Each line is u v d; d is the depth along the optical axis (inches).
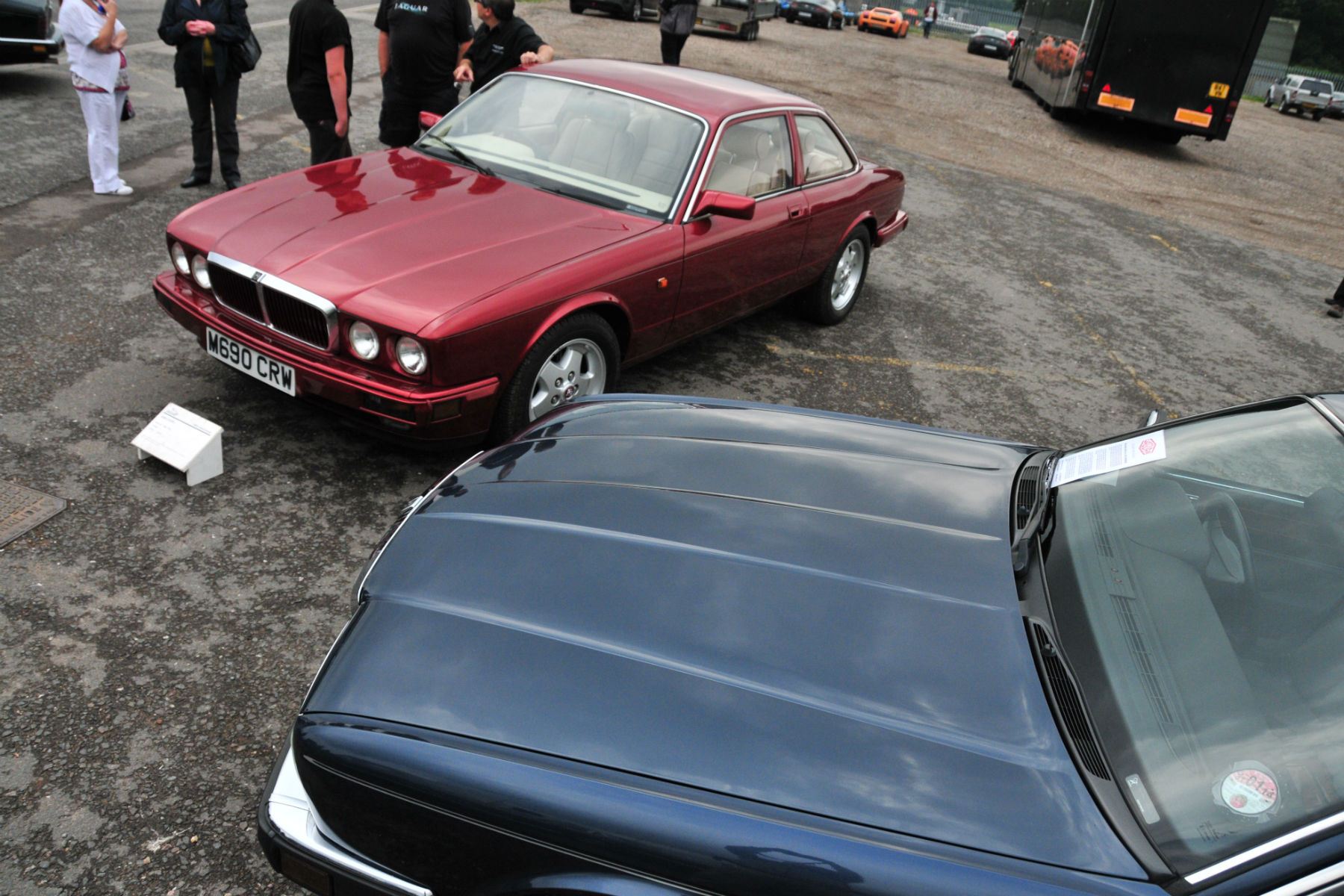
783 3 1448.1
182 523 133.9
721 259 185.3
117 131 266.1
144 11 585.3
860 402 208.1
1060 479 95.5
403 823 63.0
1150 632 72.2
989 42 1445.6
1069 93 653.9
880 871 54.8
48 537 126.8
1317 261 413.7
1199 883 54.0
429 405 133.0
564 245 155.3
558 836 58.7
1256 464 85.7
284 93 427.5
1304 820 55.8
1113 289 325.7
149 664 108.5
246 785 95.3
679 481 90.5
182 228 154.1
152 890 83.6
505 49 286.7
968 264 329.7
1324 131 1143.0
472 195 168.2
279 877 86.7
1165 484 88.0
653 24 922.1
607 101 191.2
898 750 61.6
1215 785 59.7
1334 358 286.0
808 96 633.0
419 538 82.1
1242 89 601.9
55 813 89.4
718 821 57.2
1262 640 69.4
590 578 75.0
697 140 182.9
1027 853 55.9
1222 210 494.0
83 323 189.8
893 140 534.0
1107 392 236.1
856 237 243.6
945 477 95.6
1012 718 64.7
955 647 70.2
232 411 164.7
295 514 139.6
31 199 257.0
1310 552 75.2
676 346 188.5
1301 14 2795.3
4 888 81.7
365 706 65.7
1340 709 62.7
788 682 66.0
